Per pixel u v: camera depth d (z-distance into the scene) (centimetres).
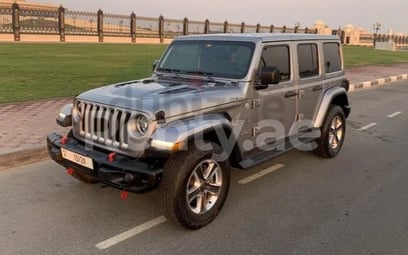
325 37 621
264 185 527
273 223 422
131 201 462
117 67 1606
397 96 1380
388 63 2728
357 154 678
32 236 381
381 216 444
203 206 406
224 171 420
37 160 590
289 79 530
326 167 605
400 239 395
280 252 367
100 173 381
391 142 763
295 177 559
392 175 577
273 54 501
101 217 423
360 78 1775
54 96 997
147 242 377
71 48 2450
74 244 369
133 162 376
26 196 468
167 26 3797
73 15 3134
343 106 674
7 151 576
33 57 1831
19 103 902
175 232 396
